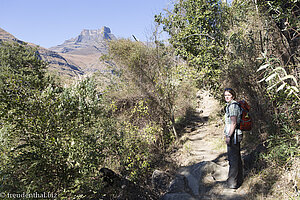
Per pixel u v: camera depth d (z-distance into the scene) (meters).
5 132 3.95
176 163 6.10
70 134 4.24
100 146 4.54
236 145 3.84
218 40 6.89
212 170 4.79
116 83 8.81
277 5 4.14
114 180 5.17
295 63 3.95
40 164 3.85
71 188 4.04
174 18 7.99
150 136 6.82
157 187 5.07
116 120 6.21
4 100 3.87
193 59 7.30
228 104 3.88
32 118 4.05
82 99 4.63
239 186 3.89
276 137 3.74
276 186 3.42
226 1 7.22
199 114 10.31
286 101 3.65
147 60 8.05
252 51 4.86
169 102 7.64
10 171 3.70
